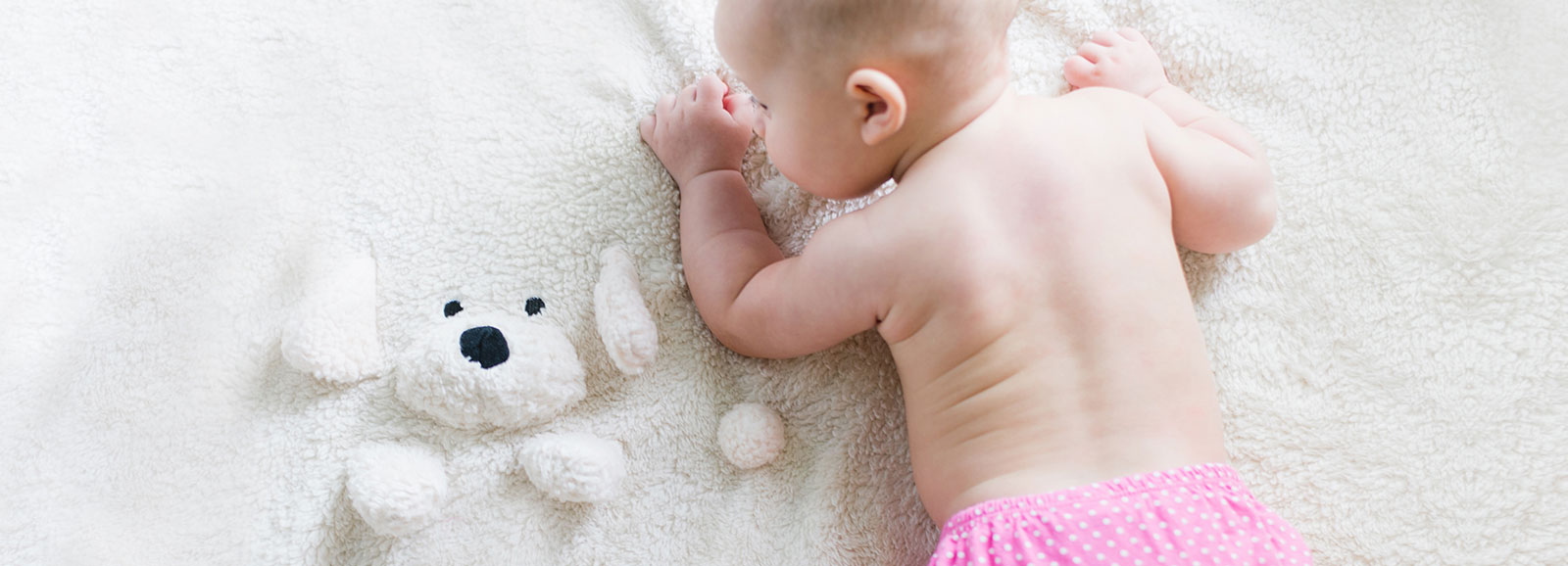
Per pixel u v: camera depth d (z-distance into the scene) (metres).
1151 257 0.79
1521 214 0.98
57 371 0.93
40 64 1.01
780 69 0.78
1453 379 0.95
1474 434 0.93
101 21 1.03
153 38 1.02
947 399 0.81
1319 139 1.01
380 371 0.91
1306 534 0.93
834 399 0.96
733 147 0.97
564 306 0.94
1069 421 0.77
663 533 0.92
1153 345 0.78
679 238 0.98
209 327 0.93
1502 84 1.01
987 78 0.79
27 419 0.91
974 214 0.78
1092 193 0.78
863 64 0.75
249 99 1.01
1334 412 0.95
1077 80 1.01
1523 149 1.00
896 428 0.96
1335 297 0.97
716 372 0.96
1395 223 0.98
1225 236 0.90
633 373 0.92
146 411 0.91
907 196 0.80
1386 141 1.01
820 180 0.85
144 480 0.90
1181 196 0.86
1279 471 0.94
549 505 0.91
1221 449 0.81
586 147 0.99
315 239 0.95
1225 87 1.04
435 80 1.01
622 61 1.02
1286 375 0.96
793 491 0.95
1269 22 1.05
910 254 0.79
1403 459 0.93
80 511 0.89
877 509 0.93
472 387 0.85
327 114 1.00
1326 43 1.03
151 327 0.93
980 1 0.74
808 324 0.86
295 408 0.90
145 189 0.98
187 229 0.96
